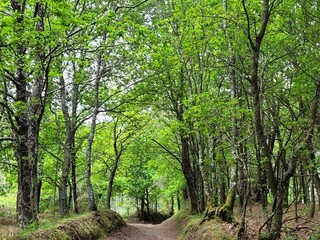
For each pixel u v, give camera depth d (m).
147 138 30.67
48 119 24.30
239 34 13.02
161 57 17.86
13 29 9.64
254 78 9.27
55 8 9.86
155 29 18.20
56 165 25.02
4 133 15.74
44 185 29.94
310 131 8.91
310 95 12.03
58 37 10.79
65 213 20.17
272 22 12.85
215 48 17.03
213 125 14.27
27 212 12.90
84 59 12.59
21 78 13.50
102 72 21.16
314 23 11.80
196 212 25.78
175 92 23.67
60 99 22.98
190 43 17.73
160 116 29.27
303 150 8.75
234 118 13.59
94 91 22.61
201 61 18.42
